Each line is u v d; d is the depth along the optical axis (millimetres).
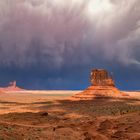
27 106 114688
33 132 37969
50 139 35750
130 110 77188
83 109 91812
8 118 60344
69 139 37375
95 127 47625
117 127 47781
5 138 29922
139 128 45375
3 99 166875
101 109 87375
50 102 133500
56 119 61875
